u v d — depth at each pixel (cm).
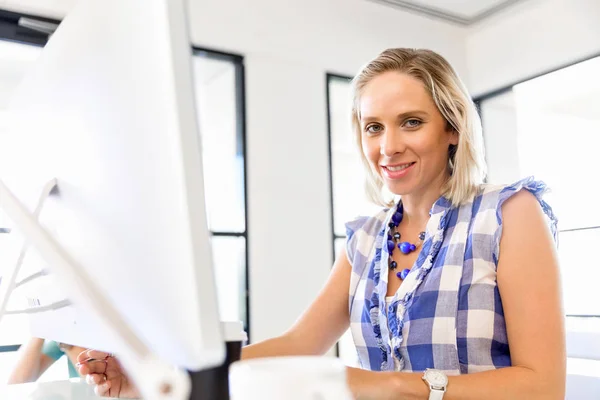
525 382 91
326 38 369
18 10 282
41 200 63
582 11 356
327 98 367
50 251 58
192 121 45
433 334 110
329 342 129
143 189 48
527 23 389
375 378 85
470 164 118
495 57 411
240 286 328
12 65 286
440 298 111
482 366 107
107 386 90
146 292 48
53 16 290
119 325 51
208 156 346
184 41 46
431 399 85
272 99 347
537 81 388
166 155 45
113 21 54
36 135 71
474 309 108
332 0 373
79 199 59
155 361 47
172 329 45
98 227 55
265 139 342
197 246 44
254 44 343
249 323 322
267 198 337
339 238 368
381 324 119
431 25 415
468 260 111
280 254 337
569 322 347
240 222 331
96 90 56
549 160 378
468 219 115
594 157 354
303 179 350
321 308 130
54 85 67
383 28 392
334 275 135
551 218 114
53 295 68
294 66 357
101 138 55
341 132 386
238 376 41
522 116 397
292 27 357
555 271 102
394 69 118
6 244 76
